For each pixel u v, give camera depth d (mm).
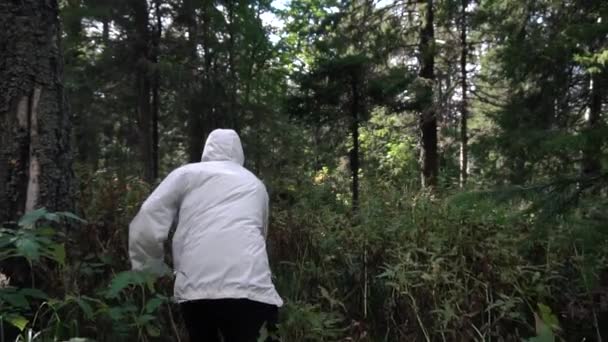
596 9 6754
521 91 11781
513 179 9664
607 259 4355
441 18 16266
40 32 3764
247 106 18047
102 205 4465
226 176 3281
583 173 4047
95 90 16938
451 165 18109
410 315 4172
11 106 3682
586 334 4277
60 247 2801
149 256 3195
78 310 3326
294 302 4078
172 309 3807
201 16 18000
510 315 4039
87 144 16250
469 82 16422
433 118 15422
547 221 3834
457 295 4113
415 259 4539
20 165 3664
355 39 15922
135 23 16750
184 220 3191
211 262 3031
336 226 5141
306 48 17922
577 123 10898
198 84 16906
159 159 20250
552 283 4559
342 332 4098
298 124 10695
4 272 3402
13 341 3162
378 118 16016
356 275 4594
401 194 6434
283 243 4723
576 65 10234
